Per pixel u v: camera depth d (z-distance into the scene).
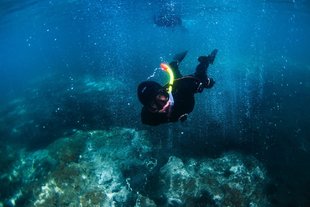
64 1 25.38
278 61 31.97
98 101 17.70
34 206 8.62
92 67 30.53
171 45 46.16
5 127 17.89
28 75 43.41
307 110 16.38
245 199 8.58
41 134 15.37
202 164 10.01
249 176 9.12
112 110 15.94
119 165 9.88
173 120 2.47
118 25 54.94
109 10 32.34
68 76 28.34
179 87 2.44
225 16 40.31
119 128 12.88
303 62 33.34
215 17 41.22
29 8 26.03
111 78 22.91
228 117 14.38
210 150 11.47
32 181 10.87
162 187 9.16
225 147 11.73
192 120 13.69
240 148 11.77
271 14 37.97
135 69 25.92
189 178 8.95
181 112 2.42
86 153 10.28
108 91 19.48
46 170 11.09
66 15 35.97
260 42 64.81
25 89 29.70
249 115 14.80
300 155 11.90
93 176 9.14
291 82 22.20
